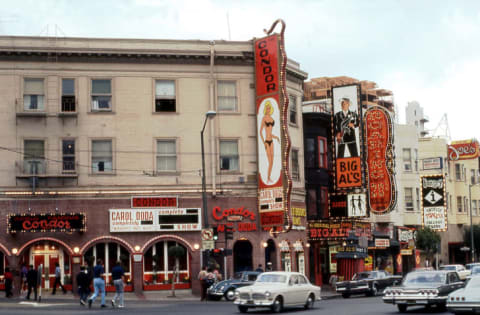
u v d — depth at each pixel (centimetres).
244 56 4438
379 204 4925
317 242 5075
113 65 4294
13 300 3625
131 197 4216
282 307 2792
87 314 2700
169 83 4366
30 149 4162
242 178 4375
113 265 4216
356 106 4878
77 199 4159
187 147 4338
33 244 4103
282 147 4231
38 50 4188
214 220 4312
